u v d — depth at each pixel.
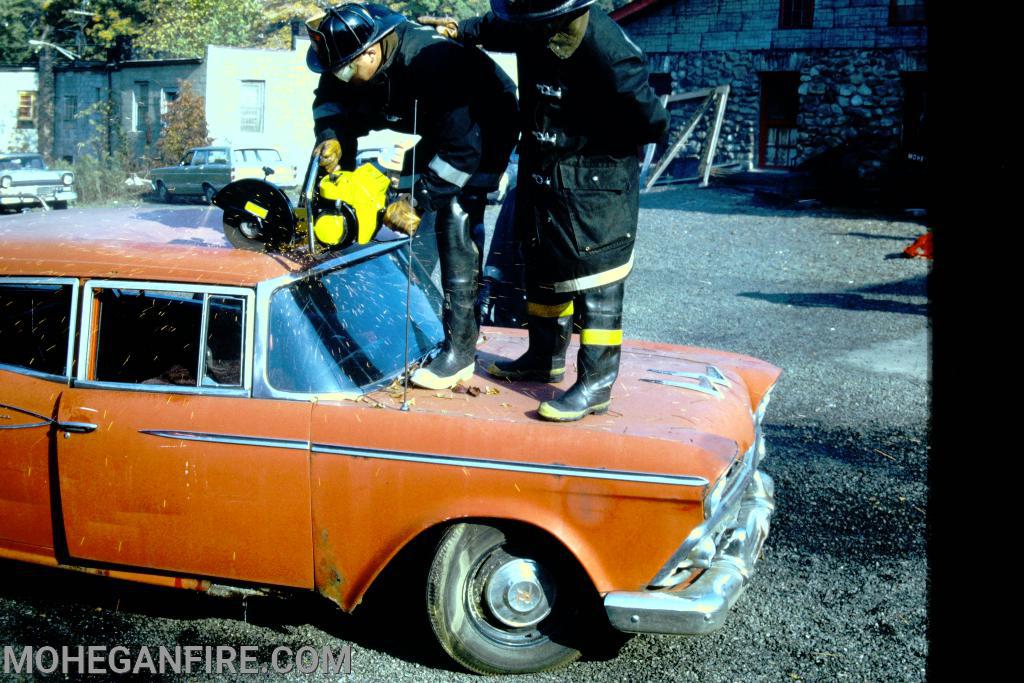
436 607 3.55
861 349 8.93
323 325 3.83
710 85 23.78
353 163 4.16
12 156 24.75
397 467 3.49
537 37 3.44
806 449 6.07
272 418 3.56
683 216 18.56
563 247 3.66
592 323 3.68
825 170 22.20
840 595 4.22
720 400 4.09
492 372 4.15
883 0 21.34
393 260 4.42
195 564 3.68
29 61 50.41
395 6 40.81
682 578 3.51
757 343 9.16
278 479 3.56
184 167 26.14
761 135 23.64
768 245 15.35
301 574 3.62
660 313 10.59
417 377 3.89
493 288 5.84
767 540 4.75
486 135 3.83
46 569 4.55
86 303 3.79
